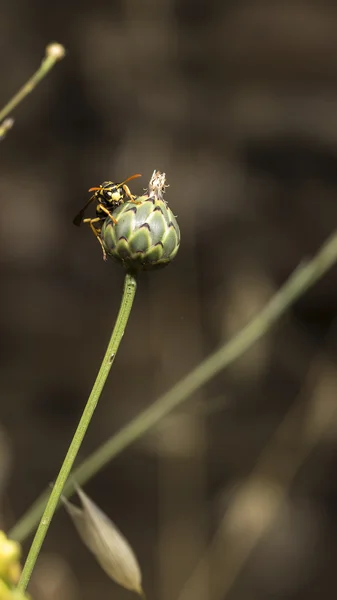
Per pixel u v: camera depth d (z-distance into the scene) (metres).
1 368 1.18
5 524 1.03
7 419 1.14
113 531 0.45
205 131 1.22
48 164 1.24
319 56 1.26
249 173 1.23
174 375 0.99
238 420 1.11
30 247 1.22
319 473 1.12
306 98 1.26
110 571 0.45
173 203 1.16
